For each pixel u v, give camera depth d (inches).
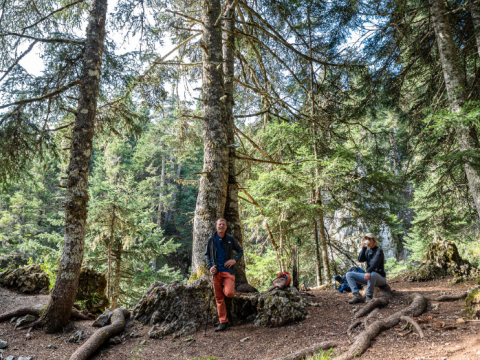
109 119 330.3
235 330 197.0
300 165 372.5
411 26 385.1
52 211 1034.7
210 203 261.0
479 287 171.0
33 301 250.5
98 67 247.4
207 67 296.5
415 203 469.4
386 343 141.8
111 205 494.0
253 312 212.1
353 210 444.5
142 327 207.2
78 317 229.5
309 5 367.2
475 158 247.9
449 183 376.2
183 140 396.2
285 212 390.3
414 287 257.0
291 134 379.6
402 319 159.8
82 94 237.8
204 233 252.7
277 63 440.5
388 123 675.4
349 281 222.5
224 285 198.4
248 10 343.3
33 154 264.4
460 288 221.9
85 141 231.1
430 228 414.0
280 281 223.0
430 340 136.0
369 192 442.3
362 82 388.5
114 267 558.6
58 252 517.3
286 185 359.9
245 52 440.1
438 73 359.6
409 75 394.6
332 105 422.6
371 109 403.5
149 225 577.9
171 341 188.5
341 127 473.1
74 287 215.8
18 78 253.1
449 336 136.0
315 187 395.5
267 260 432.8
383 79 383.9
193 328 200.2
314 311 209.9
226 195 277.3
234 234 266.2
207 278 230.5
